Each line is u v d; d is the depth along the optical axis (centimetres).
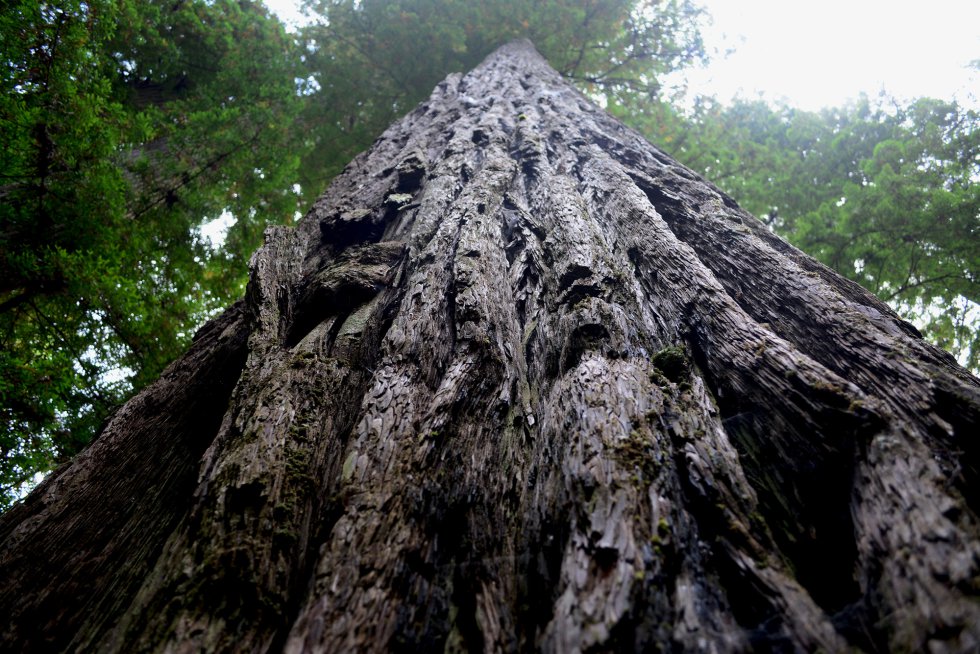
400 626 166
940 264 973
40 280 571
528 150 611
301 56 1333
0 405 498
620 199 461
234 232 1100
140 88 1190
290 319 366
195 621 168
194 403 343
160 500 274
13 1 505
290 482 222
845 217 990
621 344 282
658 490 190
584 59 1566
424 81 1379
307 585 183
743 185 1375
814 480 209
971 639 127
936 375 219
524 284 385
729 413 250
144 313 652
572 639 150
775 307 318
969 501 166
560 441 237
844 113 1301
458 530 209
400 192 554
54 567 238
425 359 289
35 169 559
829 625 148
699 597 158
